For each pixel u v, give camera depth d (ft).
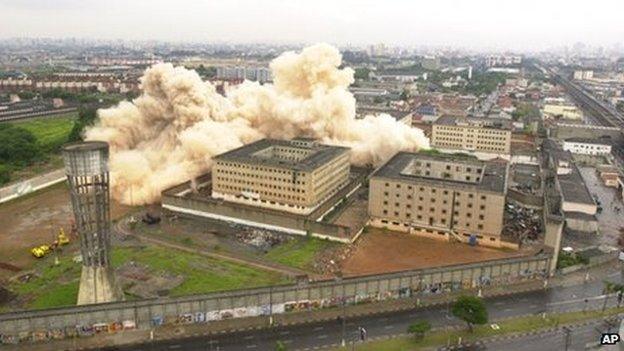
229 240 537.24
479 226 532.73
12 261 475.31
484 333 367.45
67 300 402.52
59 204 642.63
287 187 601.62
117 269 458.09
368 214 590.55
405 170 602.44
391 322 383.86
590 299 423.23
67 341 352.08
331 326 376.68
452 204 538.88
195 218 602.44
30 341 350.84
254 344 351.46
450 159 648.79
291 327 374.22
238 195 632.38
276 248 517.96
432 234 554.05
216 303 380.37
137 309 366.22
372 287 412.98
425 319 388.98
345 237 531.91
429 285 429.79
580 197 607.78
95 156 350.64
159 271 456.86
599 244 541.34
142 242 525.75
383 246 526.98
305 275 443.73
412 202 557.33
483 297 424.87
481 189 524.52
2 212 610.65
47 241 523.70
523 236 551.18
